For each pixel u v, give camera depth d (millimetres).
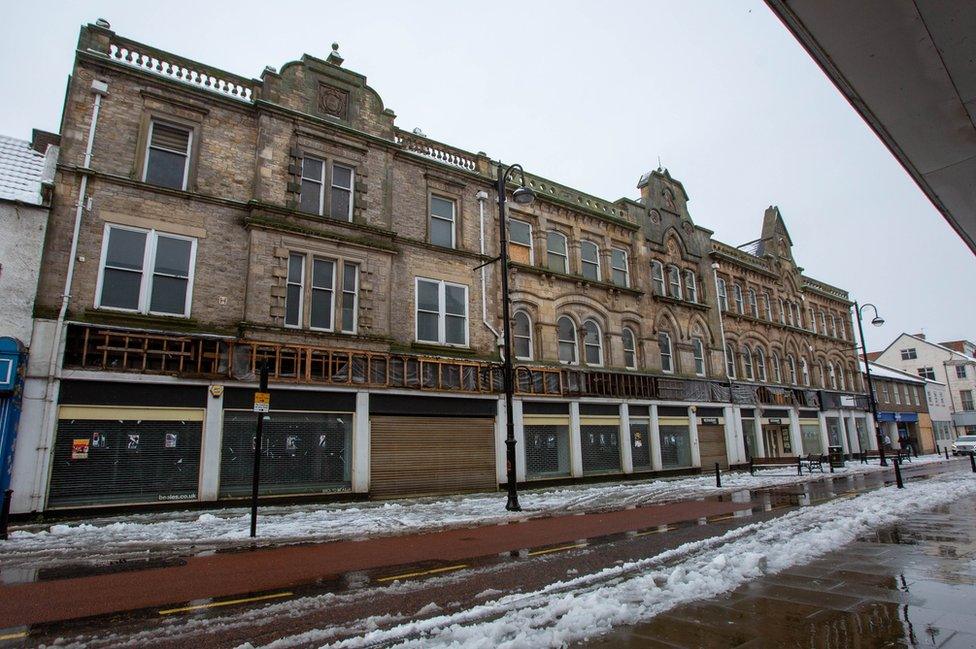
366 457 16703
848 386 43281
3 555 9047
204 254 15328
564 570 7910
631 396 24750
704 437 28359
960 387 64938
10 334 12453
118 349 13445
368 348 17297
